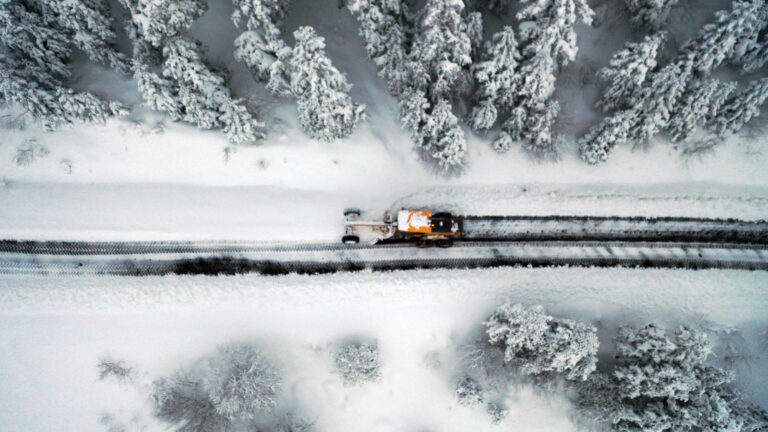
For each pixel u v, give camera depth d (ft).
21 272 81.25
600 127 81.56
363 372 76.33
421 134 79.97
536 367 72.02
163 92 72.90
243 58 74.59
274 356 80.43
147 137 80.53
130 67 77.25
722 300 85.25
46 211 82.12
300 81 69.00
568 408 77.71
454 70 71.41
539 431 78.13
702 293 85.56
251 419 76.48
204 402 74.59
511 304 83.56
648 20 82.84
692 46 74.13
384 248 86.33
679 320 83.61
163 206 84.58
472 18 71.36
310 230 86.12
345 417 79.46
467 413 79.41
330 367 80.89
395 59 77.05
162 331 80.59
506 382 77.05
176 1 63.52
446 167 84.94
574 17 65.41
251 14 67.67
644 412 69.41
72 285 81.20
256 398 73.36
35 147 79.97
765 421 69.56
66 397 77.51
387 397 80.48
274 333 81.87
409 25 79.66
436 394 80.38
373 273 85.15
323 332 82.38
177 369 79.05
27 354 78.48
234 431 75.15
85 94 73.92
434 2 63.46
